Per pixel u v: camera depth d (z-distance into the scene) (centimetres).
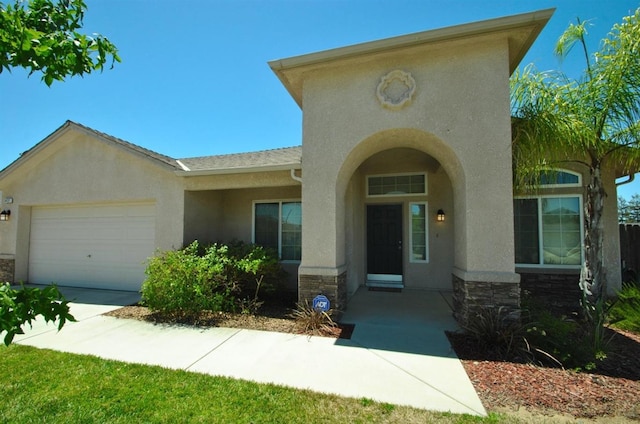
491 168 561
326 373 418
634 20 502
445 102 587
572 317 661
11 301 183
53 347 512
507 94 562
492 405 342
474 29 541
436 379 401
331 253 639
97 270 991
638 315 576
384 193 1042
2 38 200
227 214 1062
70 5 235
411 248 1012
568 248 812
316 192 652
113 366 438
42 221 1072
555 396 360
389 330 587
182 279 682
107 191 957
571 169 815
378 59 625
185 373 418
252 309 733
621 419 317
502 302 540
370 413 328
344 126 640
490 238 557
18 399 354
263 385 385
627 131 524
